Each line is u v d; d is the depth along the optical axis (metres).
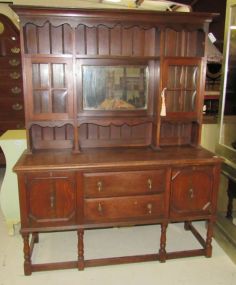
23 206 1.89
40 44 2.15
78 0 3.86
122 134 2.41
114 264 2.08
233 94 2.34
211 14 2.11
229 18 2.29
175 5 3.35
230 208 2.36
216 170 2.09
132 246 2.33
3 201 2.39
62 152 2.19
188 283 1.93
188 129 2.49
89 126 2.35
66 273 2.01
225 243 2.29
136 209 2.02
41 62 2.02
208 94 3.45
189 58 2.17
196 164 2.03
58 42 2.16
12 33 3.71
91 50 2.22
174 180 2.03
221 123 2.47
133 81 2.29
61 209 1.94
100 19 2.01
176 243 2.37
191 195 2.08
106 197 1.97
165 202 2.05
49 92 2.11
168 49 2.31
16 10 1.92
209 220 2.15
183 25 2.13
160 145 2.45
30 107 2.07
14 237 2.44
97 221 1.99
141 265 2.11
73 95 2.10
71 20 1.99
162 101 2.20
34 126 2.25
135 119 2.25
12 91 3.87
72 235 2.49
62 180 1.90
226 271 2.06
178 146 2.43
